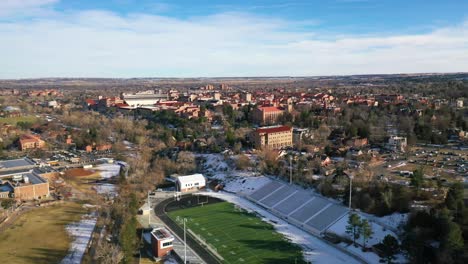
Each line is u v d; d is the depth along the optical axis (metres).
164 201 195.88
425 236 123.00
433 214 128.88
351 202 162.75
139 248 141.12
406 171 198.50
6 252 136.88
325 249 139.12
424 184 165.38
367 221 136.75
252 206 188.25
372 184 170.38
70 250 139.12
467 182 174.88
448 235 112.75
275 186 199.62
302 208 172.88
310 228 157.50
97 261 125.25
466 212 125.38
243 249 140.00
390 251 125.31
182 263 130.38
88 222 166.38
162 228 150.12
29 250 138.75
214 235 153.12
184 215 175.75
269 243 144.75
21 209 182.00
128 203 170.62
